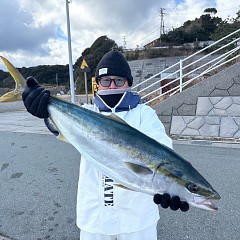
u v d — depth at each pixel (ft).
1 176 15.34
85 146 5.09
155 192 4.60
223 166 15.38
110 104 5.93
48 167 16.55
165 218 10.03
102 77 5.96
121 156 4.78
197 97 24.73
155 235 5.71
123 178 4.79
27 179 14.65
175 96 25.54
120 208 5.41
